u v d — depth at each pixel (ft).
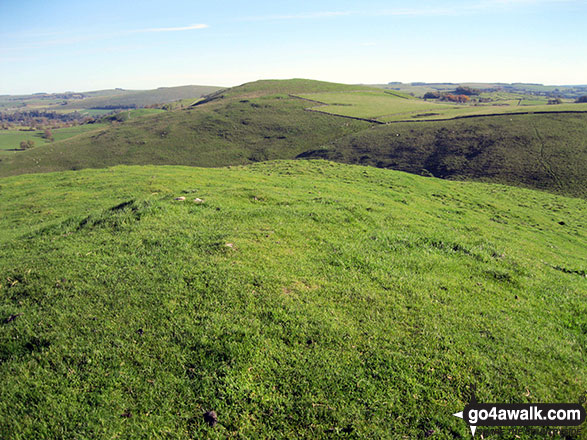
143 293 32.94
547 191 207.21
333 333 28.89
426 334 29.68
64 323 29.25
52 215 74.74
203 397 23.24
